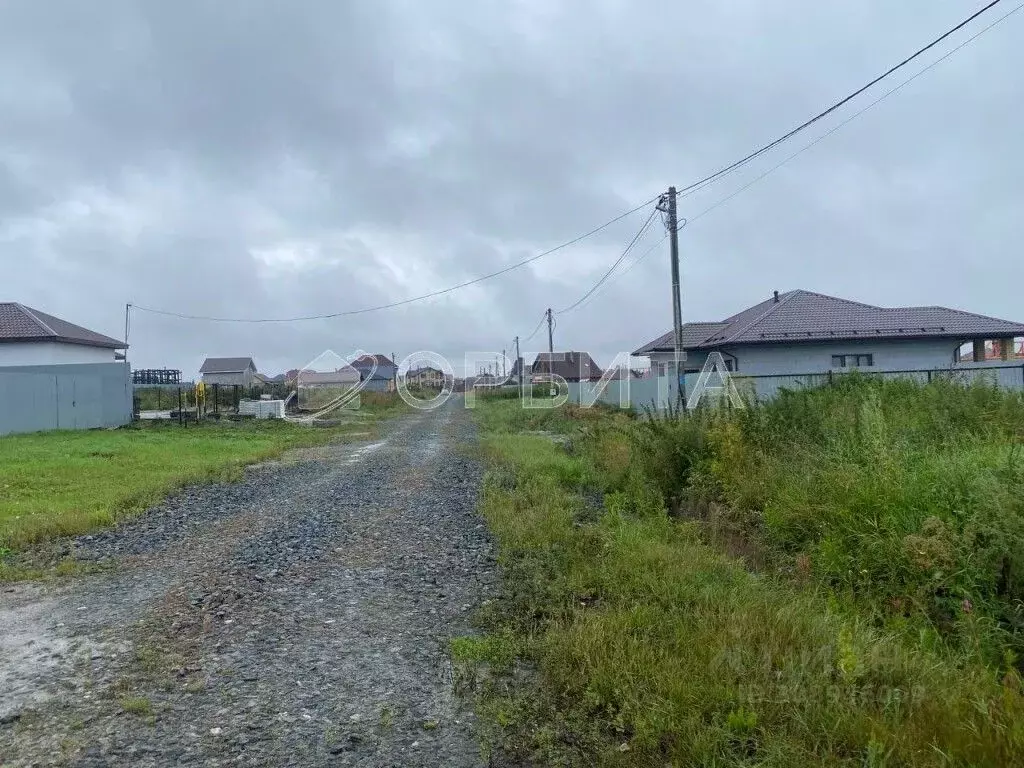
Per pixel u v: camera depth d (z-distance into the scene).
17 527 7.91
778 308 22.95
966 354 24.06
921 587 4.50
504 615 4.98
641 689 3.54
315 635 4.71
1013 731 2.82
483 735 3.33
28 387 21.59
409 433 22.42
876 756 2.72
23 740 3.31
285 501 10.02
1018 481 4.91
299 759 3.13
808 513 6.05
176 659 4.30
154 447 16.78
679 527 7.08
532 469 11.62
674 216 16.47
